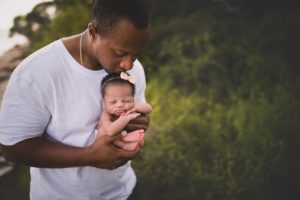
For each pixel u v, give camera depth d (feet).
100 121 6.21
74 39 5.98
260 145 13.23
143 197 12.14
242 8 17.03
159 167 12.94
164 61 15.88
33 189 6.84
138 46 5.55
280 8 16.93
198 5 17.10
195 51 16.05
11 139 5.98
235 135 13.66
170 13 16.92
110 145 6.08
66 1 16.26
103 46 5.57
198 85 15.25
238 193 12.07
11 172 12.88
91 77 6.02
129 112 6.31
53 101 5.92
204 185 12.36
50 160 6.09
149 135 13.83
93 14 5.58
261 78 15.15
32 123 5.96
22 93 5.81
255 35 16.28
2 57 15.78
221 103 14.69
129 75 6.41
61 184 6.56
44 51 5.89
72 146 6.16
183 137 13.74
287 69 15.28
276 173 12.46
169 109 14.58
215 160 13.01
